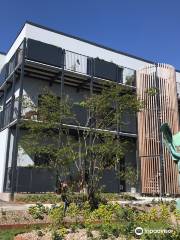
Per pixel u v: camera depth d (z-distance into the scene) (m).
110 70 20.47
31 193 16.17
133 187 20.22
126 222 7.65
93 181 13.02
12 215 10.59
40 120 14.31
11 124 17.98
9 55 22.91
